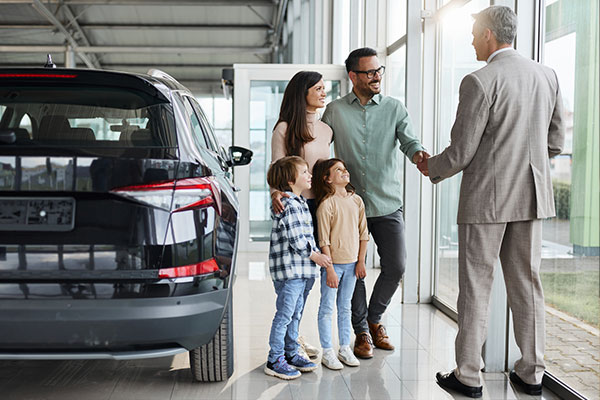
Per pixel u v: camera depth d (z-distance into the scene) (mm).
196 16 16297
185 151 2254
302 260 2918
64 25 15812
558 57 2805
